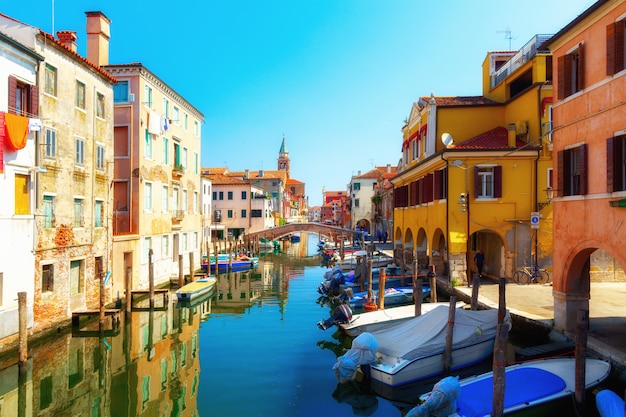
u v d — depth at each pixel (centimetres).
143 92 2547
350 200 7325
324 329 1683
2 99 1398
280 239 7356
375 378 1190
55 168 1667
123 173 2480
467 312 1316
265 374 1318
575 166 1270
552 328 1335
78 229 1823
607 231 1100
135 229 2461
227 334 1770
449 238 2052
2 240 1380
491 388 972
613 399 885
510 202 2050
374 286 2497
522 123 2125
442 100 2572
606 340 1155
